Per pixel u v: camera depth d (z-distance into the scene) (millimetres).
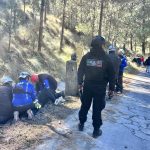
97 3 32219
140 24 51281
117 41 41719
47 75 10211
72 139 7418
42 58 19188
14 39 18969
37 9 26188
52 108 9695
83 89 7422
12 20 20344
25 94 8547
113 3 35031
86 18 33156
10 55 16156
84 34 32969
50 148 6801
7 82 8930
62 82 15938
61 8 32812
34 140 7148
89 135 7785
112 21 36500
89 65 7207
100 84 7250
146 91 17109
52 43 24953
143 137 8328
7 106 8320
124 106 11711
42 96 9719
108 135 8031
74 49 27500
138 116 10477
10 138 7191
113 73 7188
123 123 9352
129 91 15906
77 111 9711
